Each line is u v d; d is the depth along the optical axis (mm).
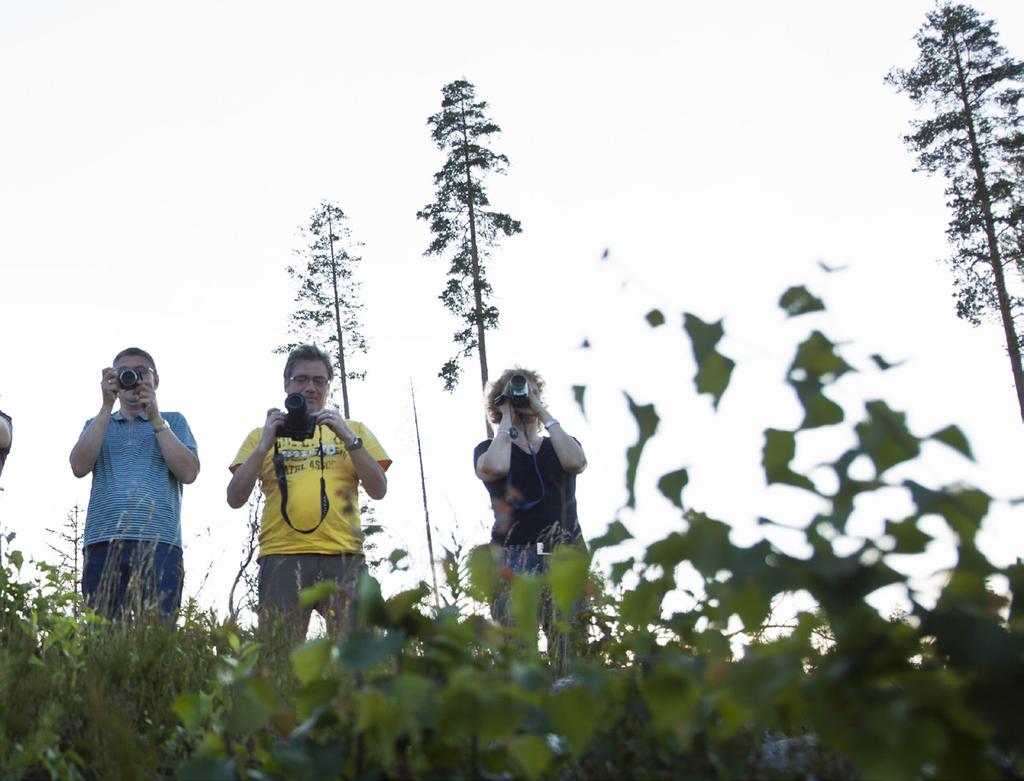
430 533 3109
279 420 5680
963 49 26109
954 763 1418
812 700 1468
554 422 5566
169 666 3602
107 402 5727
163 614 4359
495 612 2363
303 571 5461
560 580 1761
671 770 2090
